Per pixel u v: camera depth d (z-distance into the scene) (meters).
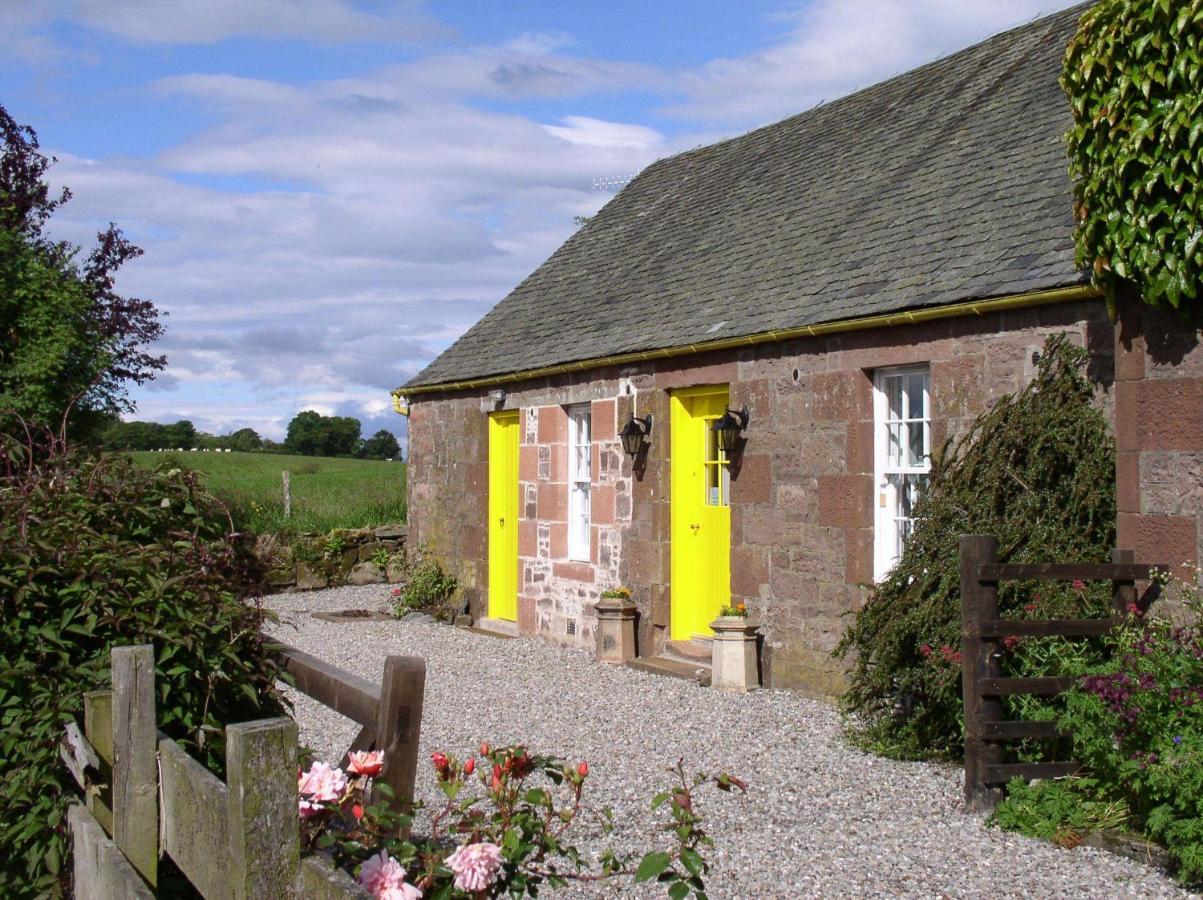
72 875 3.92
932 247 8.94
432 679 10.72
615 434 11.87
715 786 6.84
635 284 13.27
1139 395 6.55
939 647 6.93
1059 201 8.21
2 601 3.91
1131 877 5.19
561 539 12.96
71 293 14.88
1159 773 5.20
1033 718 6.36
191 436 51.25
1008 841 5.71
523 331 14.55
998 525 6.98
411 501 16.39
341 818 3.29
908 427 8.75
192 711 4.01
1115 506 6.87
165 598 4.04
